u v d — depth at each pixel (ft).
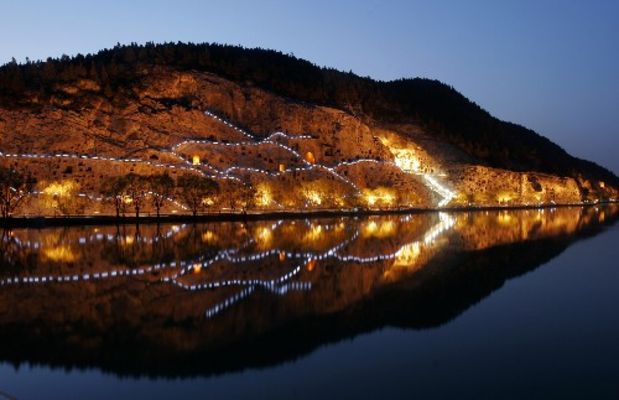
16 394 36.35
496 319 56.08
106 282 75.61
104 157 245.65
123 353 44.68
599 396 35.94
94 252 107.04
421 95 568.82
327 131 333.01
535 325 53.83
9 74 266.57
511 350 45.73
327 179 304.30
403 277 80.89
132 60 328.90
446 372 40.34
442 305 62.44
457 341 48.24
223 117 306.35
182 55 351.05
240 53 407.44
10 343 47.14
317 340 48.26
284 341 47.93
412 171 377.91
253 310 59.26
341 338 48.91
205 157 272.72
